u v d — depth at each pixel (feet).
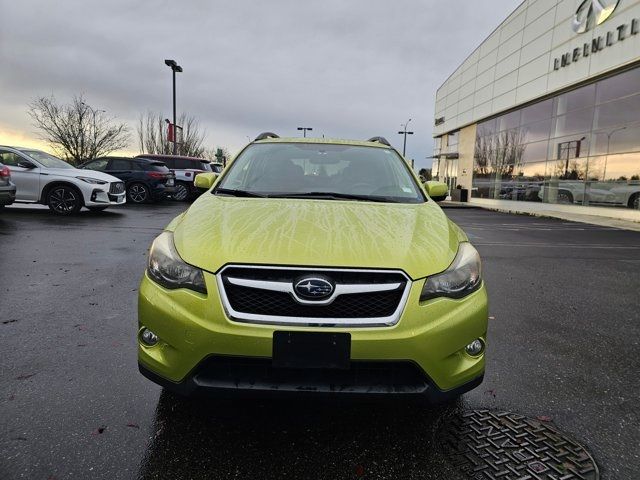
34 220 32.19
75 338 11.14
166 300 6.88
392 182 11.10
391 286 6.66
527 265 22.67
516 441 7.41
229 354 6.45
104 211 40.96
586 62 53.42
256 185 10.67
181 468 6.52
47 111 100.48
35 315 12.71
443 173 110.42
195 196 57.77
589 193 54.24
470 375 7.11
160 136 127.75
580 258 25.00
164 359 6.91
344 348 6.39
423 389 6.64
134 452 6.85
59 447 6.89
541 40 63.41
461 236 8.67
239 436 7.34
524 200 69.05
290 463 6.72
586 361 10.69
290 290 6.54
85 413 7.84
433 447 7.20
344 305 6.59
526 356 10.93
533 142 67.21
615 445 7.37
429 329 6.62
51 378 9.05
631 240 33.06
